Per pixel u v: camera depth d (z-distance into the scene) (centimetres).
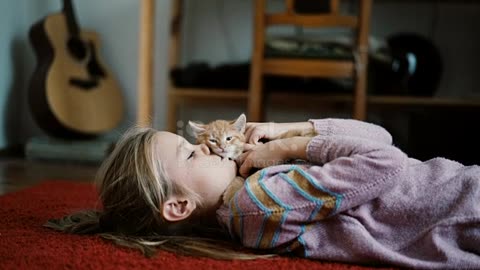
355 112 165
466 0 214
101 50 231
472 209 74
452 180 78
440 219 75
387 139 92
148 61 182
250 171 86
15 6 218
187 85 201
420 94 217
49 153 201
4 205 112
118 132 219
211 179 83
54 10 232
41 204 115
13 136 222
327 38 172
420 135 214
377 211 77
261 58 164
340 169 76
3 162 195
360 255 74
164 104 231
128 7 229
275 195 75
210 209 84
